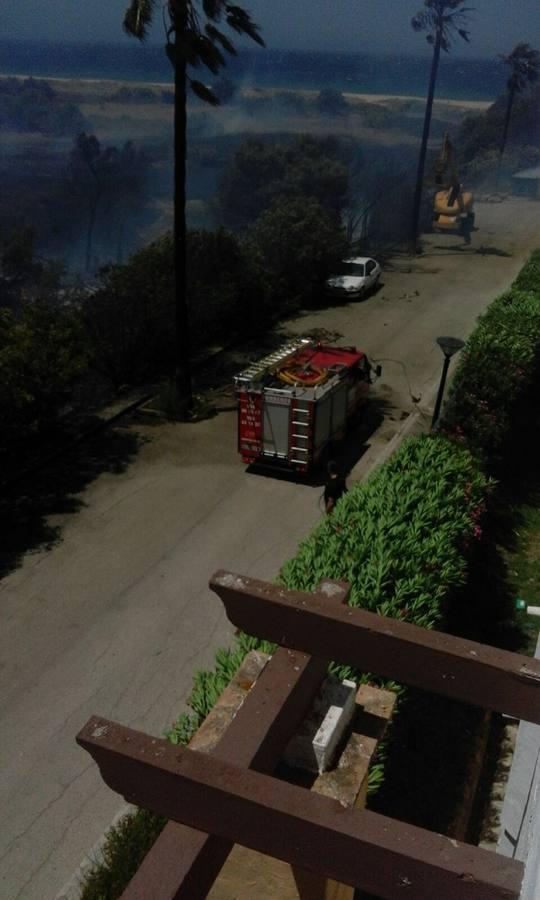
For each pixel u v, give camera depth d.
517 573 13.04
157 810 2.42
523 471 16.62
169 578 12.99
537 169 63.25
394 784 8.12
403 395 20.67
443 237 42.56
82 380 20.53
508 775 8.53
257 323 25.69
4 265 34.31
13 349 15.63
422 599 8.19
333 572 8.39
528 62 61.81
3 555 13.57
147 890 2.23
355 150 58.22
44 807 8.79
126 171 63.19
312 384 15.80
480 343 16.61
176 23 15.94
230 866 3.46
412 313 27.91
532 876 1.93
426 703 9.23
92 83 196.62
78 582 12.84
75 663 11.05
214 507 15.23
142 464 16.88
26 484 15.90
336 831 2.13
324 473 16.52
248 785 2.26
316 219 28.52
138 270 21.22
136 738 2.39
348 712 3.61
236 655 7.08
